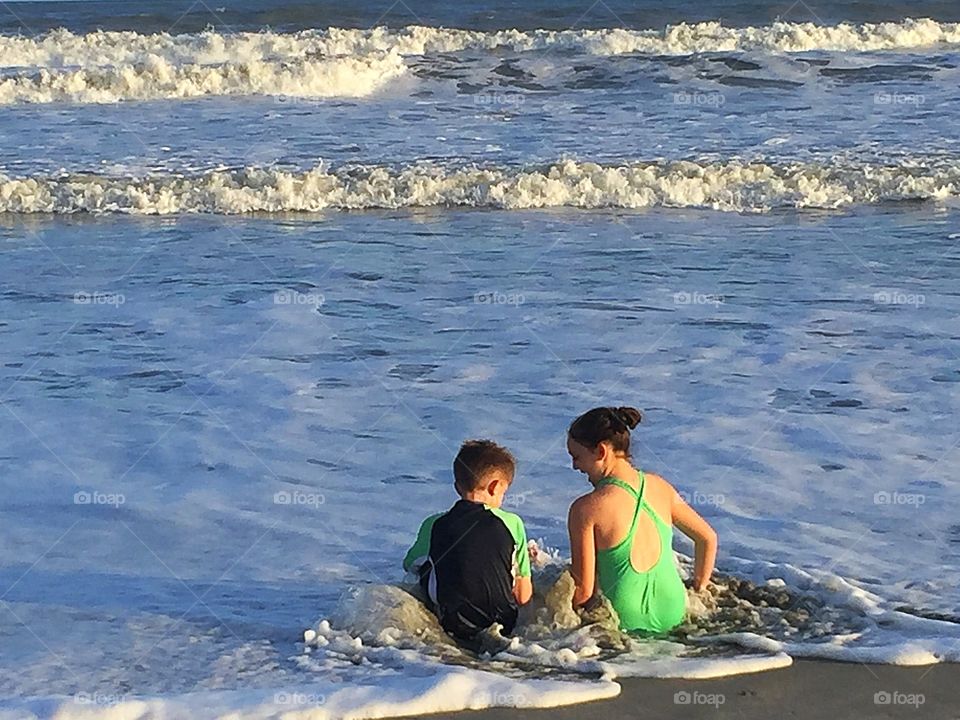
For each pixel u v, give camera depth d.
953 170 15.54
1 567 5.43
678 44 25.80
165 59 27.42
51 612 4.93
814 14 34.19
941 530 5.75
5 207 14.80
